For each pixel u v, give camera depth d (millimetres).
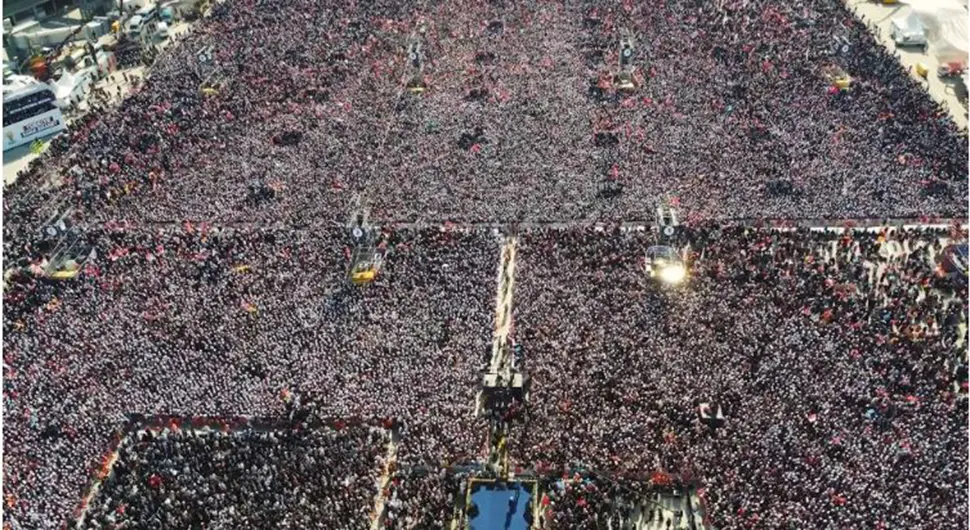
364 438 67938
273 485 64000
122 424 69812
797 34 137625
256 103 123750
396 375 73062
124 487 64688
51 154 113062
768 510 58031
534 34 144125
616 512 61875
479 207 97062
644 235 89812
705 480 61469
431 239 90250
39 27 156750
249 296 83250
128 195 102062
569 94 122938
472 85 127188
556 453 64938
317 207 97938
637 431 65750
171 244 91625
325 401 70688
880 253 87625
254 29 150000
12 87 126375
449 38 144000
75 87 134250
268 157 109438
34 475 65000
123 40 152125
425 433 67375
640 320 77250
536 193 99375
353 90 127125
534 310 79125
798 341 73938
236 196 100875
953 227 90250
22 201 101688
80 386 73062
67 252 91062
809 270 83375
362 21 151625
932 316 77625
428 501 62656
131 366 75062
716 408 66375
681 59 131375
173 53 143500
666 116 115312
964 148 103688
